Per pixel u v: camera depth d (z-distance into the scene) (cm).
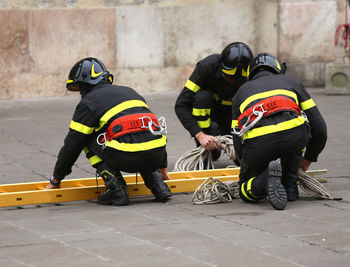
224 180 1248
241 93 1097
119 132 1081
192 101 1388
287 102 1066
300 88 1102
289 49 2845
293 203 1091
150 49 2686
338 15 2883
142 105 1119
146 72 2692
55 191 1127
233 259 762
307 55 2862
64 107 2339
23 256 783
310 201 1112
